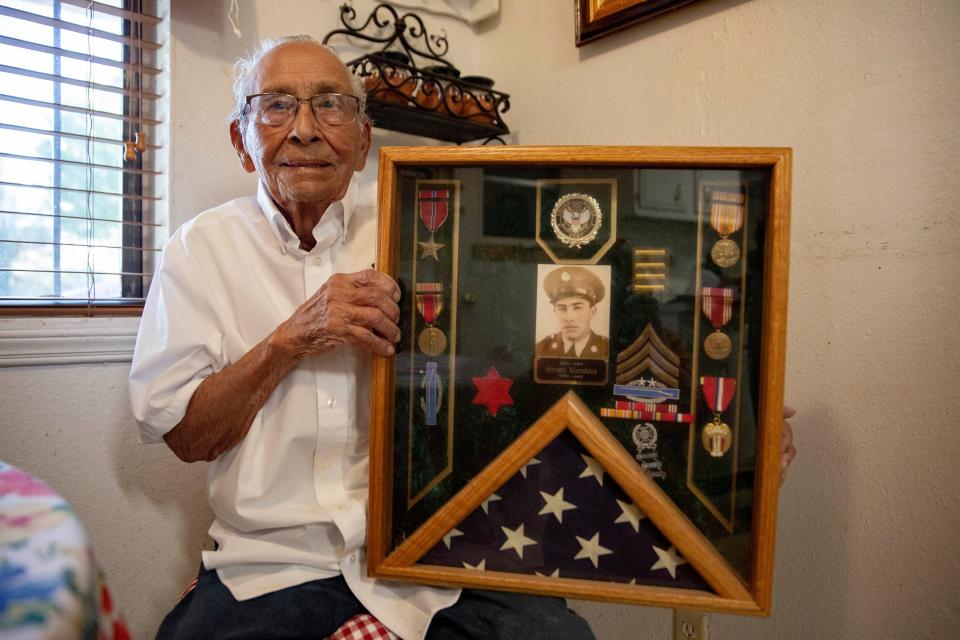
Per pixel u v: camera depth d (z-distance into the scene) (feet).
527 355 2.78
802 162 3.51
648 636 4.40
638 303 2.73
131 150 3.88
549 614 2.85
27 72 3.69
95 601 1.18
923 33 3.01
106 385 3.85
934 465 3.03
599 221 2.75
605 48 4.57
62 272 3.84
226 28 4.29
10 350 3.49
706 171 2.67
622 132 4.50
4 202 3.83
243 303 3.22
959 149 2.90
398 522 2.80
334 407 3.12
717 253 2.66
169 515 4.14
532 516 2.75
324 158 3.07
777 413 2.53
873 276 3.24
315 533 3.09
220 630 2.77
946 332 2.97
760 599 2.53
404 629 2.91
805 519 3.57
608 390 2.74
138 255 4.33
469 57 5.67
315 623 2.88
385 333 2.72
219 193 4.35
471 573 2.71
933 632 3.06
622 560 2.68
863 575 3.32
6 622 0.98
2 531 1.29
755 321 2.62
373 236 3.55
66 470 3.75
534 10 5.13
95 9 3.89
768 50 3.63
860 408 3.30
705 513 2.64
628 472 2.63
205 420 2.94
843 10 3.30
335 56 3.23
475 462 2.79
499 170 2.79
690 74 4.04
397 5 5.12
